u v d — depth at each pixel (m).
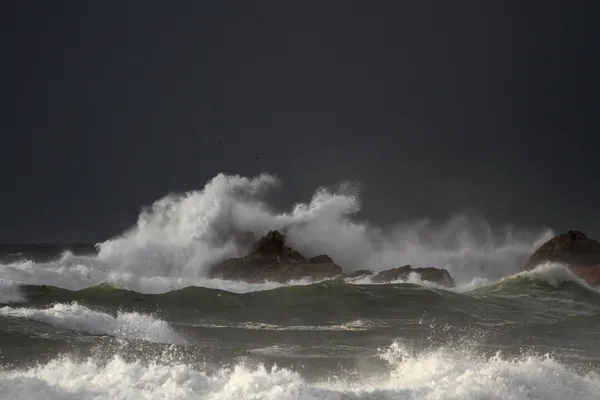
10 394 48.47
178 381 52.31
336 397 49.81
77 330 80.12
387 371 65.06
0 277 112.25
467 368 61.31
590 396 55.12
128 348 71.88
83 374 55.28
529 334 89.69
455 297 116.31
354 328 92.19
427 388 53.41
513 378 55.38
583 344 83.75
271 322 96.00
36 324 79.81
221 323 93.94
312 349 77.25
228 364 67.19
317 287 116.25
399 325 95.31
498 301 116.88
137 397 49.69
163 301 105.44
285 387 50.00
